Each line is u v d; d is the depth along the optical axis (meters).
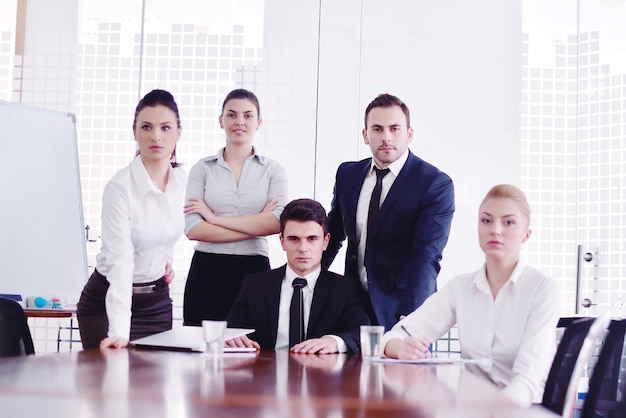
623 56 4.70
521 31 4.52
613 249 4.62
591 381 2.08
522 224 2.19
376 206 2.90
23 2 4.65
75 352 1.90
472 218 4.49
